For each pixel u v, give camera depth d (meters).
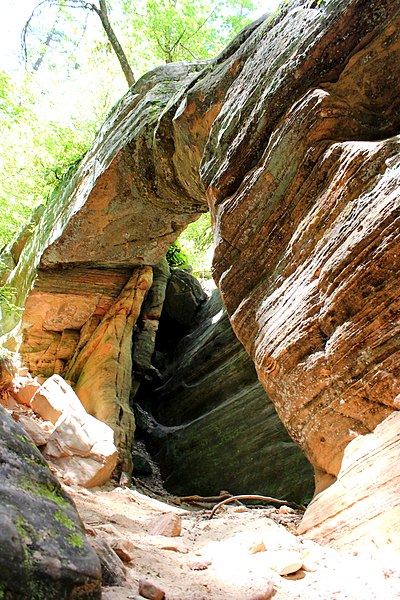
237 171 6.31
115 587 2.56
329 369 4.77
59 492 2.36
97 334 11.63
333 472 4.70
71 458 6.89
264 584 3.06
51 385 8.47
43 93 13.98
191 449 10.80
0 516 1.91
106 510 5.52
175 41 13.85
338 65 5.43
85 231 10.48
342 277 4.63
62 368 11.99
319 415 4.89
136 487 9.75
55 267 11.66
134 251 11.34
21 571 1.80
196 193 8.98
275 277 5.86
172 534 4.65
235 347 11.87
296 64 5.53
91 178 9.84
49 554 1.94
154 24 13.40
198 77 7.52
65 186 11.80
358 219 4.61
